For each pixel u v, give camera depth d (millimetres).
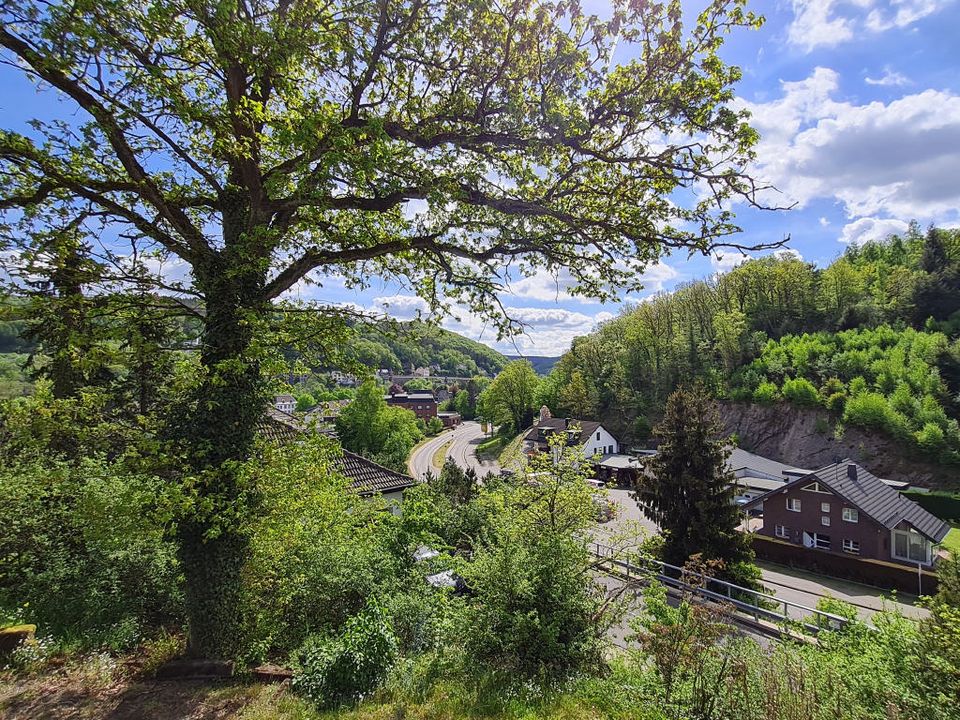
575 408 63406
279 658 6660
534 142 5887
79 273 5965
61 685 5191
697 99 5434
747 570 17469
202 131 6461
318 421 7344
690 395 20172
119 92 5191
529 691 5543
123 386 9242
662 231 6031
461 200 6137
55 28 4465
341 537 9172
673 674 5520
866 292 59719
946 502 34156
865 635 7023
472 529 16484
